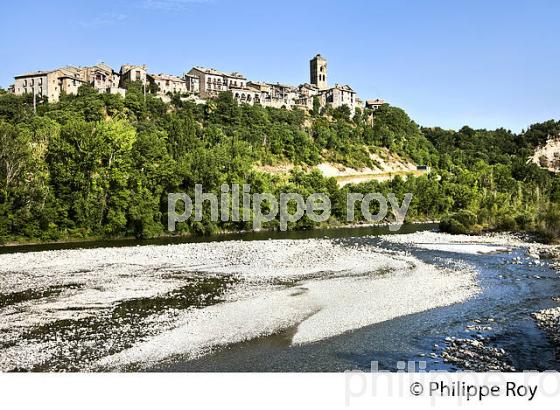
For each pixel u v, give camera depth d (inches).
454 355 813.9
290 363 776.3
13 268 1615.4
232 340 888.3
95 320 1009.5
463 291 1305.4
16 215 2358.5
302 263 1745.8
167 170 2817.4
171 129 3838.6
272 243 2370.8
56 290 1283.2
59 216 2512.3
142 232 2684.5
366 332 942.4
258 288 1316.4
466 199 4598.9
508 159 7598.4
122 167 2657.5
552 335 924.6
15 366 757.9
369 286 1347.2
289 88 7416.3
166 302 1158.3
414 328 969.5
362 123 7032.5
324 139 5605.3
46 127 3366.1
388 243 2423.7
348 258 1872.5
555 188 5093.5
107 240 2556.6
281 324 986.1
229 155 3410.4
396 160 6264.8
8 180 2383.1
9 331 935.7
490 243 2472.9
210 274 1525.6
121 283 1378.0
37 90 5206.7
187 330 942.4
